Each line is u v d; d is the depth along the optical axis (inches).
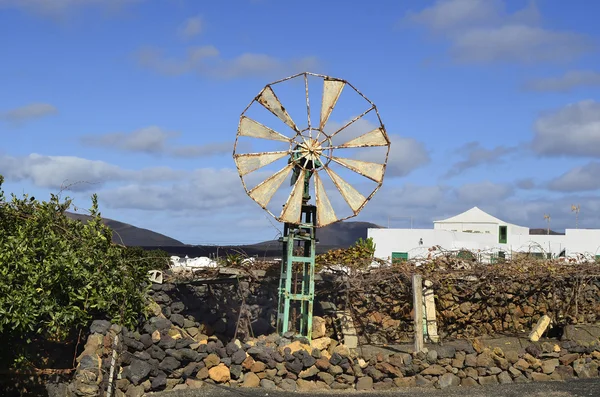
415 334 608.7
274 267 695.7
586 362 611.8
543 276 725.3
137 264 606.5
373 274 677.9
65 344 573.0
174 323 625.0
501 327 715.4
